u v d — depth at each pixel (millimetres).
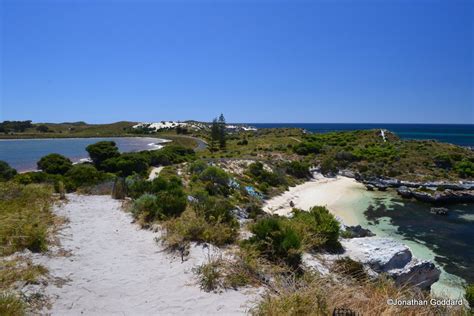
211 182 31719
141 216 11258
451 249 21250
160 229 10055
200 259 7410
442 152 59000
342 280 6387
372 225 27594
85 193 18484
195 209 10914
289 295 5016
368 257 9141
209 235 8609
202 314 5102
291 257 7293
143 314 5082
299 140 80562
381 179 47719
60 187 17938
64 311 5051
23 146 88312
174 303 5461
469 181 44688
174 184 18547
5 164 30344
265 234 7719
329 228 9445
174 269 6969
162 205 11258
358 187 45375
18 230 8188
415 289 6207
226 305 5395
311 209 11461
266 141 81000
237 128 157375
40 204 13156
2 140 113625
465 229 26359
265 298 5133
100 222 11336
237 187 34312
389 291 5398
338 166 55906
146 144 95250
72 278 6359
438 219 29688
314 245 8984
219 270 6652
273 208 32500
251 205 26781
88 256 7766
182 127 148625
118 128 168625
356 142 75625
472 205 35938
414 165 52562
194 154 63781
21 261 6824
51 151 73500
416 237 24062
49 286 5848
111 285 6148
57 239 8734
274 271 6641
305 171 50188
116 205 14797
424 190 39344
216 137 77812
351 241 10461
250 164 46406
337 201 37031
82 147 85125
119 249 8375
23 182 25594
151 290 5957
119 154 50125
